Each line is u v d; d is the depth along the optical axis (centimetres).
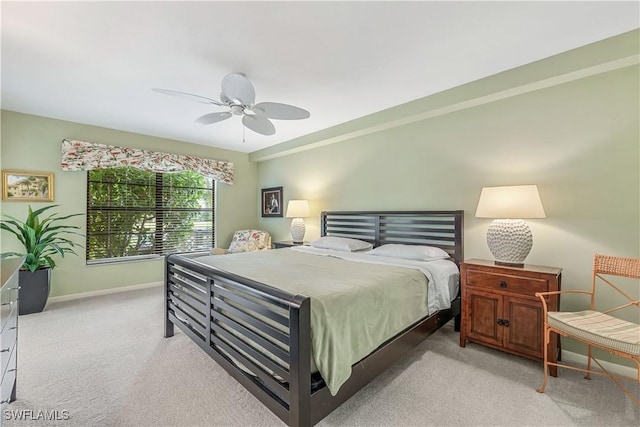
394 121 322
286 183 499
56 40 193
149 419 158
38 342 247
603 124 214
